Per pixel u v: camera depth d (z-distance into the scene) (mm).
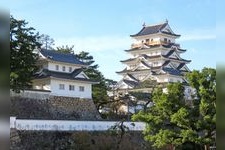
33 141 40094
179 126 33719
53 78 56906
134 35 98000
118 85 83625
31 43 35438
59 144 42469
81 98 61062
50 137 41875
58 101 57219
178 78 86125
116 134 47500
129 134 49156
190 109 34062
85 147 43312
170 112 34625
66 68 62562
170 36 96438
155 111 36844
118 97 68500
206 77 33750
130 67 95688
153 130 35656
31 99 52719
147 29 98375
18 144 38406
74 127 44844
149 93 70000
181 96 35062
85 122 46094
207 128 32344
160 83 78625
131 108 69000
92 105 62188
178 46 94188
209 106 32281
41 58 59875
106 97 69188
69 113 57656
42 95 54812
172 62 90688
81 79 60844
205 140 32125
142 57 92062
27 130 40062
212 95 32750
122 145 47000
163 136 33375
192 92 36281
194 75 34156
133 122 50406
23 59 34344
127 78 89438
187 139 32781
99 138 45375
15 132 38656
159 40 94625
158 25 97562
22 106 50625
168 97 34719
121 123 47875
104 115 65312
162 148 41719
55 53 62969
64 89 59094
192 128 33125
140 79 89250
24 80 35156
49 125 42406
